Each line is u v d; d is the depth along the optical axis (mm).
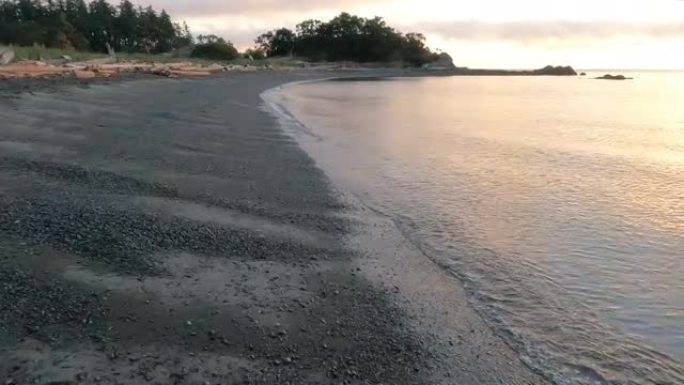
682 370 3725
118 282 4453
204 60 62594
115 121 12266
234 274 4871
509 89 48188
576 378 3625
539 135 15008
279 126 15125
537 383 3559
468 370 3658
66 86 17031
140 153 9281
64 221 5531
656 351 3938
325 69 89375
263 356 3652
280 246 5652
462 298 4715
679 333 4168
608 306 4586
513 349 3934
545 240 6113
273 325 4047
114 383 3242
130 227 5598
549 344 4012
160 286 4473
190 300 4297
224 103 20109
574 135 15102
